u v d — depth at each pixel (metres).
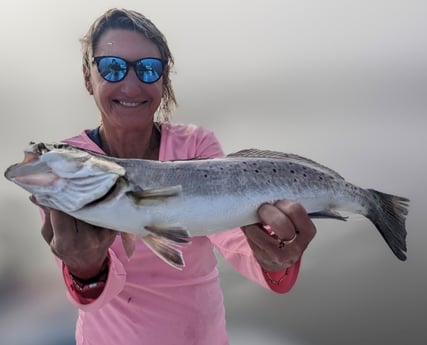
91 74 0.73
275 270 0.66
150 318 0.70
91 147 0.74
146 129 0.74
